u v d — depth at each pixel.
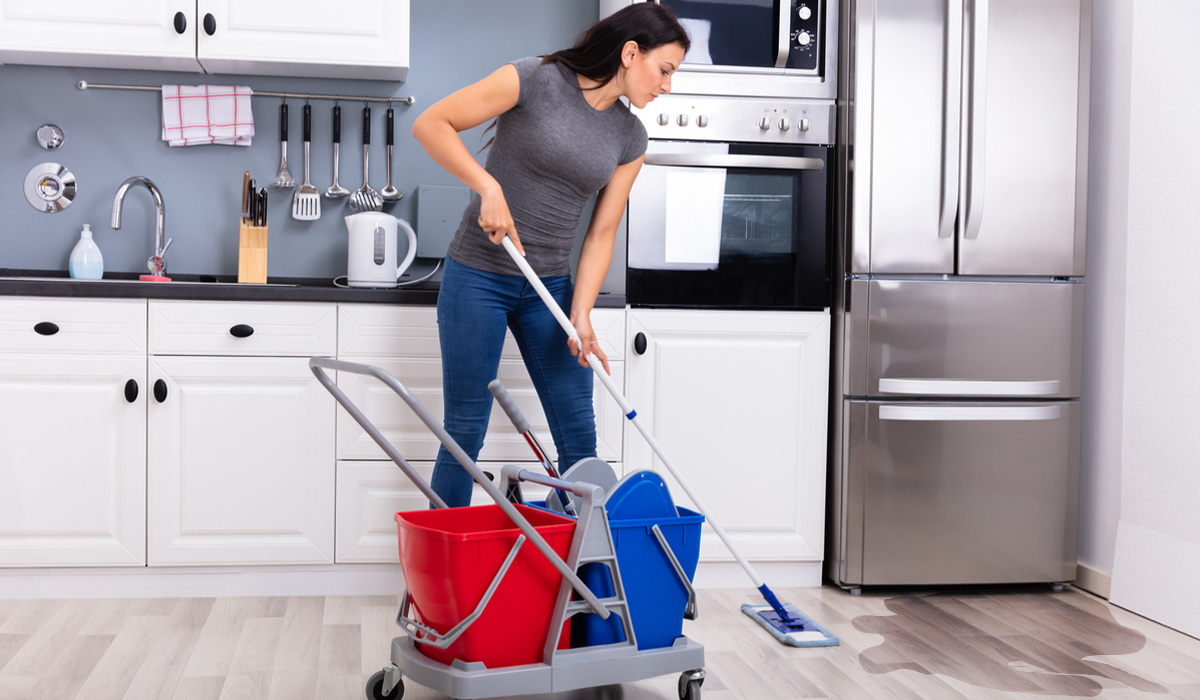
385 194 2.76
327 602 2.26
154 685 1.68
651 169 2.43
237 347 2.22
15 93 2.65
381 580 2.34
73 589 2.23
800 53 2.49
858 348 2.43
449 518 1.65
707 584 2.49
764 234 2.48
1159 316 2.33
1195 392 2.21
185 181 2.72
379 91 2.78
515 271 1.96
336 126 2.73
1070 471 2.51
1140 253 2.40
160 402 2.20
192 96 2.68
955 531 2.46
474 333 1.96
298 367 2.25
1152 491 2.34
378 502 2.29
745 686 1.76
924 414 2.44
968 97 2.41
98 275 2.62
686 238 2.45
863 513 2.44
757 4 2.48
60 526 2.18
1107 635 2.14
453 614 1.48
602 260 2.03
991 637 2.11
